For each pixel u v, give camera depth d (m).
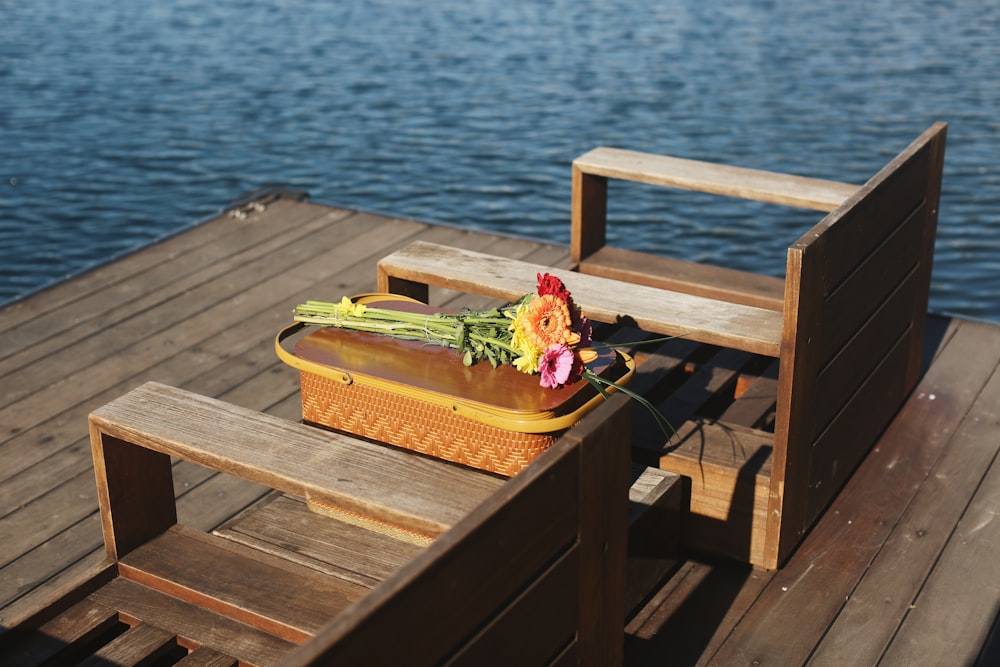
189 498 3.64
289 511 3.06
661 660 2.84
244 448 2.51
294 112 12.41
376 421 2.90
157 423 2.60
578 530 2.27
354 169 10.66
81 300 5.17
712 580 3.16
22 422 4.11
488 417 2.64
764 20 16.67
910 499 3.53
